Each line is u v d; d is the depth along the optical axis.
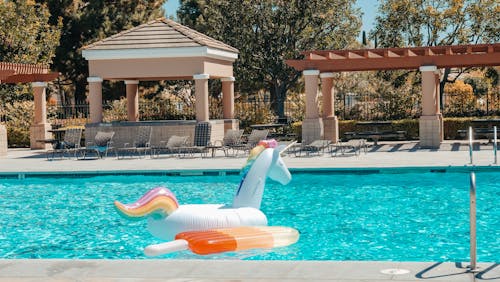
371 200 13.59
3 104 33.03
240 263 7.26
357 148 22.78
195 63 23.66
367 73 39.41
